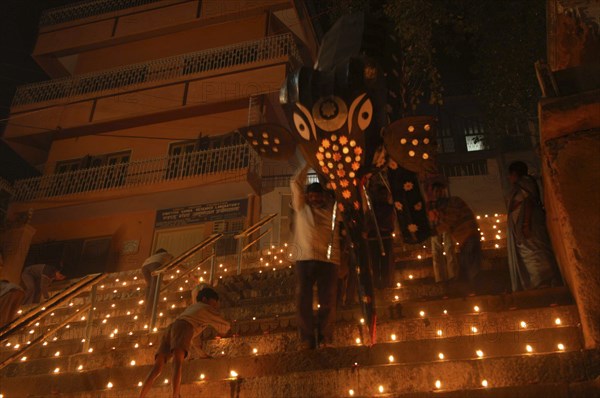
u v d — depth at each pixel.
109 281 13.06
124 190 18.69
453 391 3.98
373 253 6.68
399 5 13.31
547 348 4.58
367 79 5.12
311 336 5.35
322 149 5.26
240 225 17.81
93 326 8.28
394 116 5.75
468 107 25.16
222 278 8.79
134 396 5.25
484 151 23.42
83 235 19.45
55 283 16.73
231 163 17.98
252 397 4.77
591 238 4.59
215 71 19.77
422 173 5.44
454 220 6.71
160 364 5.39
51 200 19.23
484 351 4.71
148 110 19.95
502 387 3.86
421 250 8.48
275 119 19.92
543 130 5.11
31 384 6.05
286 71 19.11
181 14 21.69
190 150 19.50
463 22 14.71
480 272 6.55
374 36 5.95
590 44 7.94
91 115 20.62
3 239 16.47
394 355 4.91
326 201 5.83
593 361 3.99
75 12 23.16
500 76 14.63
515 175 6.52
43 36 22.83
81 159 20.50
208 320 5.83
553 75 5.38
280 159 5.89
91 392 5.41
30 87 21.70
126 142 20.33
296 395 4.63
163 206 19.06
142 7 22.36
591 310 4.37
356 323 5.64
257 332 6.27
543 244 5.98
